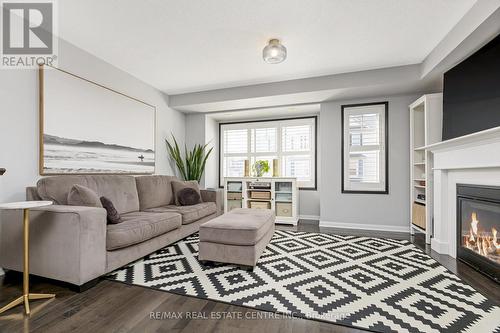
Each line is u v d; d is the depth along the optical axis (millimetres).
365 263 2375
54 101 2482
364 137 3918
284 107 4430
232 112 4766
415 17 2217
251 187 4586
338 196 4043
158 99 4141
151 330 1369
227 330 1371
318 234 3525
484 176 2180
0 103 2096
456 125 2516
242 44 2709
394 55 2943
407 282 1957
